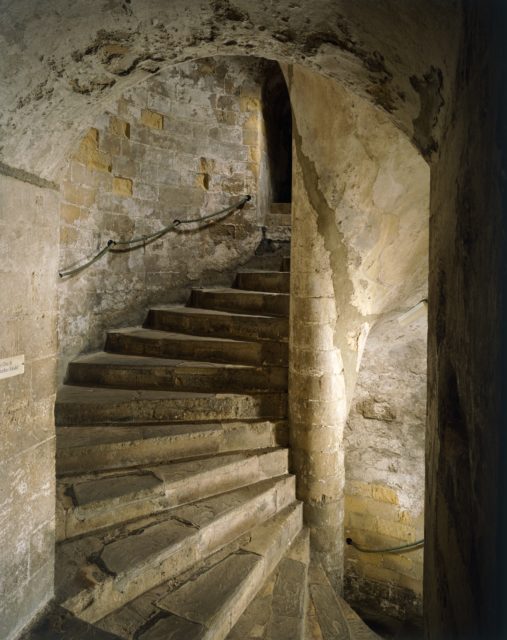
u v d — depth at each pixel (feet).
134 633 5.37
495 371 2.01
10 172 4.47
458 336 2.91
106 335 12.21
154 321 13.03
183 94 14.20
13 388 4.71
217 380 10.07
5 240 4.47
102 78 4.34
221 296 12.98
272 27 4.00
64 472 7.69
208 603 5.94
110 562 6.00
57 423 8.94
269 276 13.57
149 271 13.56
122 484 7.33
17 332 4.73
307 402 9.18
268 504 8.45
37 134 4.45
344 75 4.39
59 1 3.32
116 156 12.38
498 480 1.94
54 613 5.17
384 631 12.19
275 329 10.50
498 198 1.98
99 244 11.91
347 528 13.33
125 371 10.34
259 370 9.91
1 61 3.48
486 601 2.14
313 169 8.61
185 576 6.52
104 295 12.19
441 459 3.47
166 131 13.78
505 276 1.87
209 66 14.71
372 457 12.94
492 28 2.09
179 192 14.19
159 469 7.98
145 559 6.07
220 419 9.44
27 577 4.95
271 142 17.17
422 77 3.54
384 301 10.23
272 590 7.14
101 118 11.88
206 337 11.45
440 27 2.94
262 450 9.15
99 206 11.88
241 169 15.39
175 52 4.37
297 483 9.34
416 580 12.36
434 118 3.67
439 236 3.66
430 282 4.09
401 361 12.32
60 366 10.52
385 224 8.73
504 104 1.91
